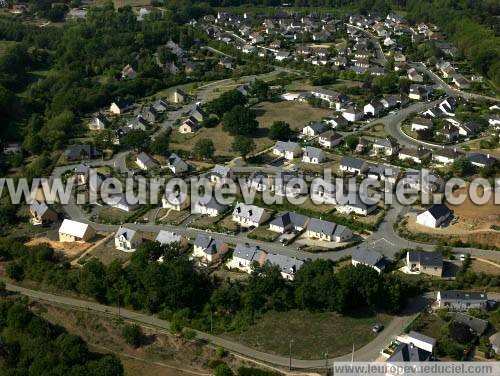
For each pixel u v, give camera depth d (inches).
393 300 5954.7
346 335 5753.0
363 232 7514.8
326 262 6422.2
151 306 6264.8
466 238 7204.7
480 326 5654.5
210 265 7012.8
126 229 7455.7
